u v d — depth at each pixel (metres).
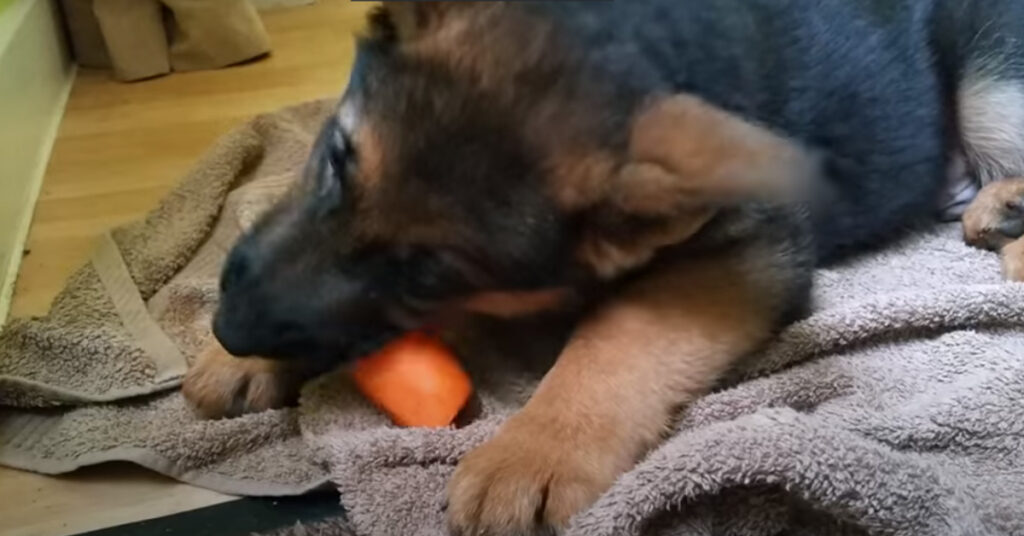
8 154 0.59
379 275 0.38
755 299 0.43
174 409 0.45
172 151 0.70
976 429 0.41
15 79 0.64
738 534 0.37
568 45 0.36
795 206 0.44
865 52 0.49
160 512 0.41
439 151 0.36
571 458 0.37
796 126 0.45
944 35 0.54
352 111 0.38
